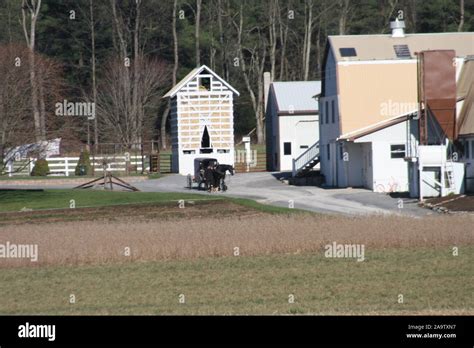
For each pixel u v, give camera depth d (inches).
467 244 4921.3
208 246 4761.3
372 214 5940.0
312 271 4202.8
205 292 3777.1
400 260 4451.3
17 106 7598.4
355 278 4013.3
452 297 3577.8
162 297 3690.9
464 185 6894.7
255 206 6722.4
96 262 4594.0
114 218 6279.5
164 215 6382.9
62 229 5472.4
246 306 3474.4
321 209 6609.3
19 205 7086.6
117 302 3614.7
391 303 3484.3
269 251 4781.0
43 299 3710.6
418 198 7017.7
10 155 7583.7
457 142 7204.7
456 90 7337.6
